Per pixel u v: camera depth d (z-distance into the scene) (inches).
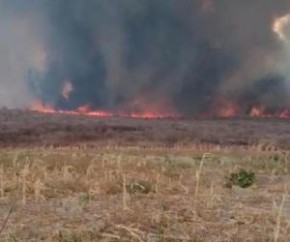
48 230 230.8
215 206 285.4
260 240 213.8
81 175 403.2
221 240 213.6
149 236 217.8
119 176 383.2
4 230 231.8
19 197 314.5
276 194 342.3
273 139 2576.3
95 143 2277.3
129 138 2716.5
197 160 647.8
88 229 228.8
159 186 348.5
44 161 524.1
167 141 2573.8
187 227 233.0
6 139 2410.2
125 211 263.4
